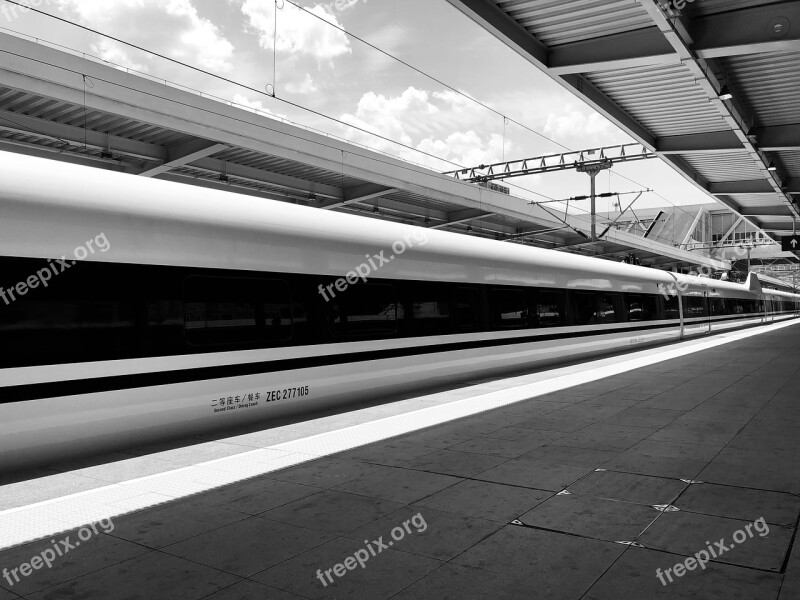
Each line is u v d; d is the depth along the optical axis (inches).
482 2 356.8
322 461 215.5
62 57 424.8
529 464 208.7
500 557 134.7
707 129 617.0
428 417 292.5
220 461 216.1
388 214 897.5
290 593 119.9
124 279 228.1
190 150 569.6
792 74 474.9
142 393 232.1
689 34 377.1
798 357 580.1
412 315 370.3
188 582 124.7
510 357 462.3
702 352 651.5
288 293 293.1
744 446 230.4
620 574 125.6
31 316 202.4
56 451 212.8
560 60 421.7
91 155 546.3
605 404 326.0
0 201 197.5
